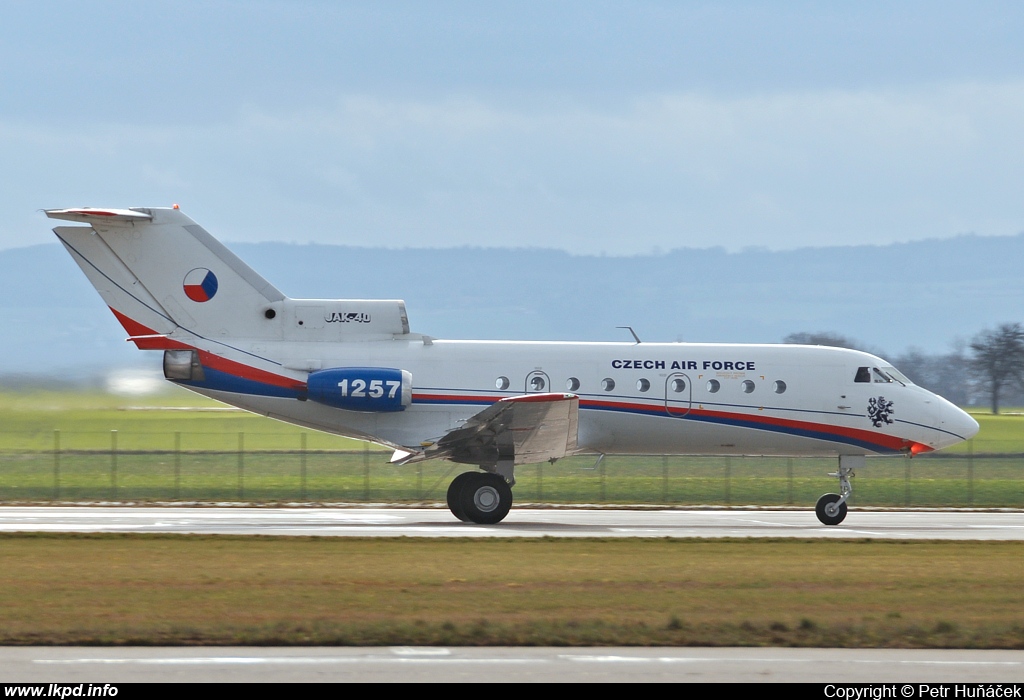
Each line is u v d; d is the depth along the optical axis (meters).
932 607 56.47
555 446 99.31
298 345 102.38
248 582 60.31
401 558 71.12
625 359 105.50
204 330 102.31
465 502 99.06
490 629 47.72
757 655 45.16
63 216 99.19
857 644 47.06
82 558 69.75
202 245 102.31
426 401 101.56
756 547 81.00
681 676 41.62
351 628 47.62
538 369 103.56
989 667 43.81
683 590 59.94
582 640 46.47
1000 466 195.88
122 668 41.53
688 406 105.50
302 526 95.38
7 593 56.22
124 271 101.81
